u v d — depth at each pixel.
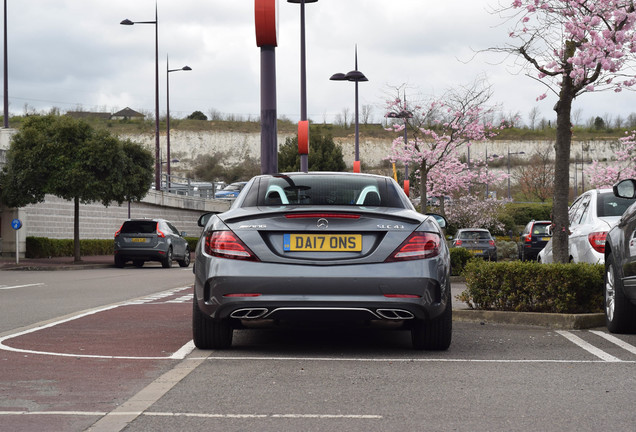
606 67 12.62
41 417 4.23
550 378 5.45
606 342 7.37
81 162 28.59
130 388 5.05
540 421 4.17
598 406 4.53
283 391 4.98
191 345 7.07
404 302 6.09
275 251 6.18
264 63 13.23
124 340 7.47
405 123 36.91
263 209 6.48
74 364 5.99
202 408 4.48
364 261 6.12
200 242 6.63
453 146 39.16
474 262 9.66
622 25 13.33
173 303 12.19
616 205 11.02
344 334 7.96
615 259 7.93
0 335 7.88
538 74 14.30
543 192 89.25
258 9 12.99
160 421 4.16
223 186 66.06
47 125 29.20
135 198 31.86
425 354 6.58
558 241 12.20
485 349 6.89
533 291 9.11
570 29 12.91
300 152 18.11
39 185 28.81
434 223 6.55
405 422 4.15
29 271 25.61
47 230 36.94
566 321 8.50
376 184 7.05
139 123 159.25
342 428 4.02
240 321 7.46
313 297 6.06
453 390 5.02
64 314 10.45
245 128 159.88
